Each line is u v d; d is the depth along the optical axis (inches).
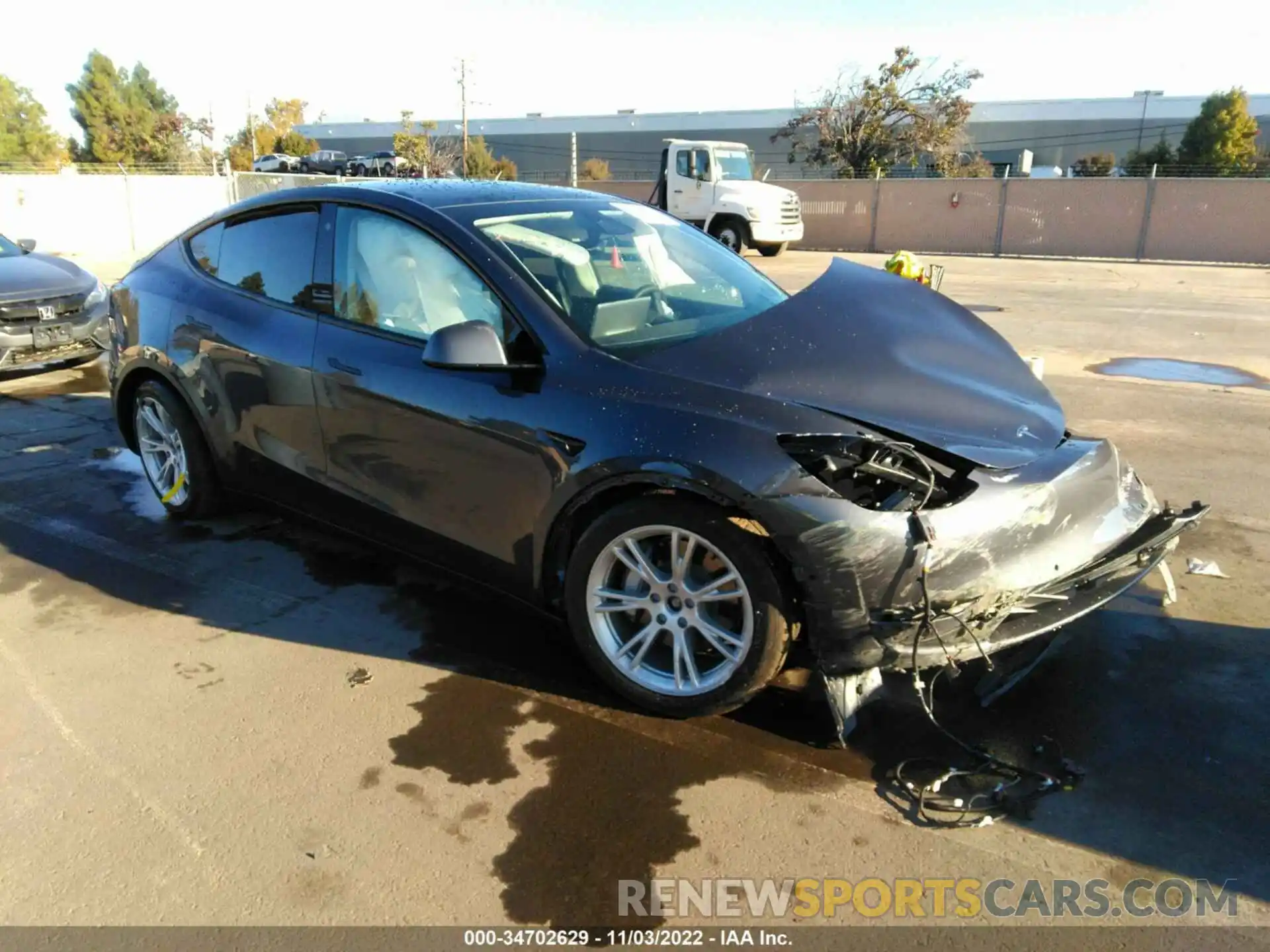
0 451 227.6
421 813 99.7
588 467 111.7
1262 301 537.6
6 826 97.7
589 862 92.7
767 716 117.1
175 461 178.4
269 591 151.8
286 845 95.0
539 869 92.0
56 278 309.9
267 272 156.3
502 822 98.4
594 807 100.7
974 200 935.7
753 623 106.3
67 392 292.5
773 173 1843.0
